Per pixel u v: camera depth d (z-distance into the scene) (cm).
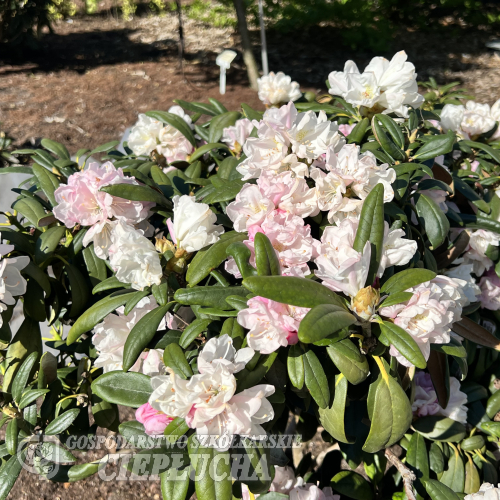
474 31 1033
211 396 107
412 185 167
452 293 121
